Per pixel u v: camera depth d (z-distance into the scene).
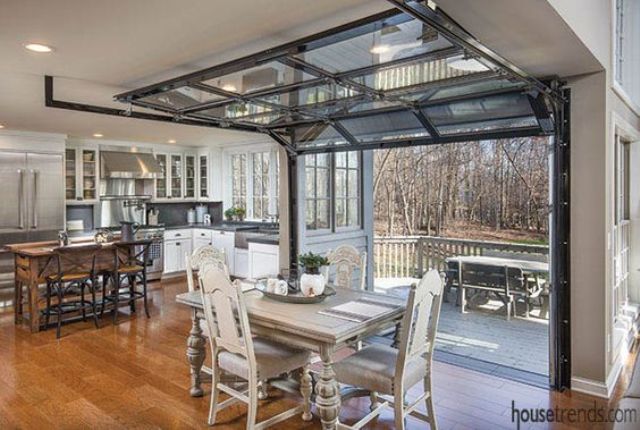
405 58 2.39
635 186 4.93
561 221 3.21
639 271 4.88
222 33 2.57
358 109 3.73
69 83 3.60
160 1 2.14
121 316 5.37
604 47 2.97
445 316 5.47
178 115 3.86
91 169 7.35
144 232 7.32
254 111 3.79
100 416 2.92
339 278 3.90
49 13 2.26
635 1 4.91
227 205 8.55
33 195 6.32
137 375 3.59
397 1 1.53
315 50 2.28
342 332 2.37
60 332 4.70
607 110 3.09
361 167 5.25
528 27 2.11
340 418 2.92
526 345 4.36
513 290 5.34
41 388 3.34
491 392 3.26
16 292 5.04
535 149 7.05
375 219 9.01
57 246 5.14
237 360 2.68
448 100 3.32
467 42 1.94
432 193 8.29
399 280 7.45
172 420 2.87
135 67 3.20
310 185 4.77
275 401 3.17
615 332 3.81
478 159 7.68
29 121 5.29
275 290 3.10
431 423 2.68
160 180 8.20
